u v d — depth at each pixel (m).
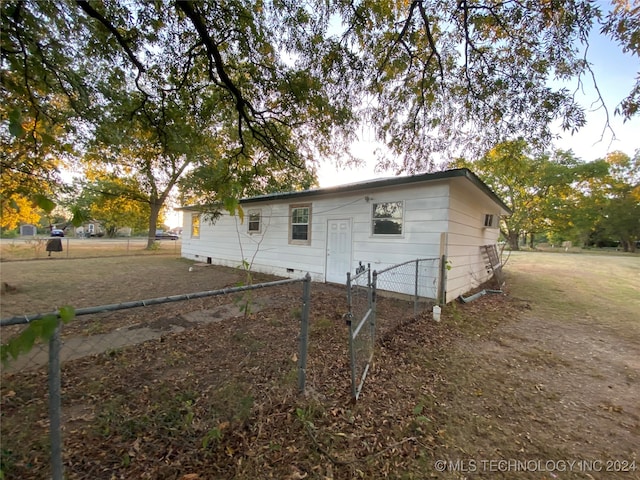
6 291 6.25
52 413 1.19
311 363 3.16
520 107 4.59
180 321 4.46
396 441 2.06
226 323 4.39
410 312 5.54
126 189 17.45
